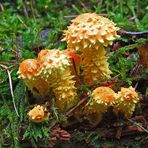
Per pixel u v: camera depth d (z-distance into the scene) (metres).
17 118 0.35
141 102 0.36
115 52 0.41
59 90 0.33
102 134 0.34
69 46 0.33
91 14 0.32
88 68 0.34
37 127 0.34
